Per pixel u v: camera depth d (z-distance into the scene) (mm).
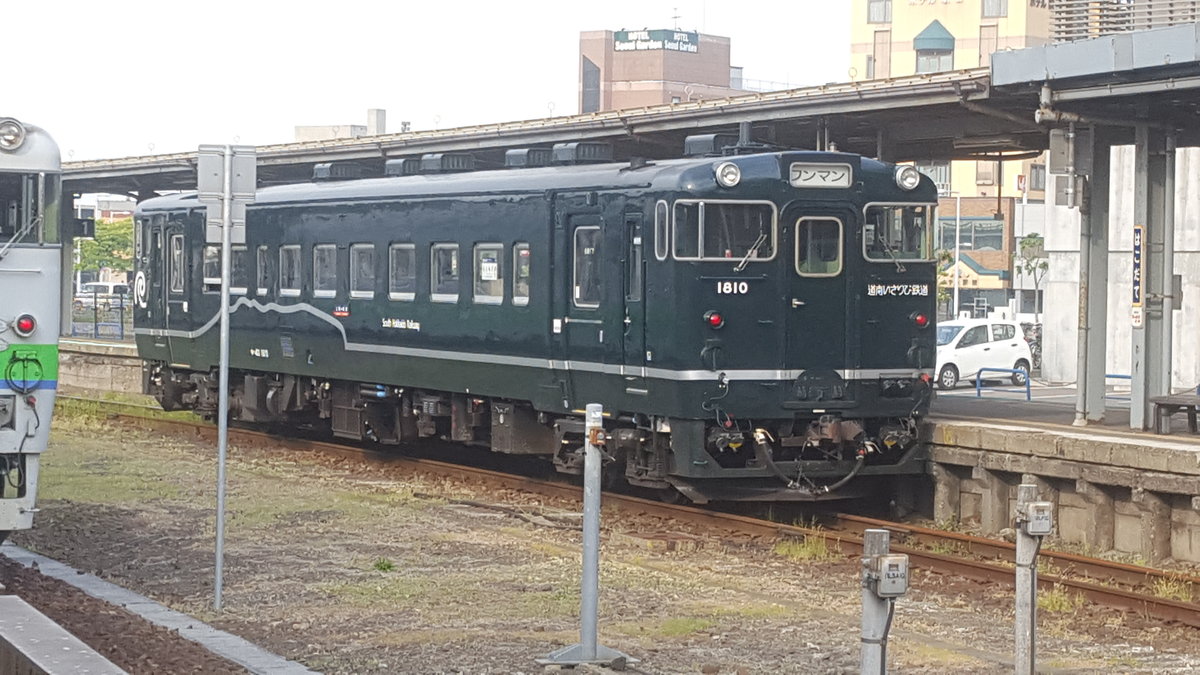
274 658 9836
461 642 10531
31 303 12641
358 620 11289
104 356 35000
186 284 25812
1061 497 15805
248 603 11969
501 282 18766
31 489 12656
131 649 9781
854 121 20406
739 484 16844
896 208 16906
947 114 19578
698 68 119125
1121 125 18234
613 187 16859
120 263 72062
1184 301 31906
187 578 13023
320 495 18094
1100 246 18797
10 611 8461
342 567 13469
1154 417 18109
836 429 16359
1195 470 14039
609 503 17906
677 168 16141
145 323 27141
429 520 16250
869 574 7695
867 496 18016
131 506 16984
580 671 9664
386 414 22438
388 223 20938
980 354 33875
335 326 22156
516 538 15164
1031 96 17812
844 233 16594
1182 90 16078
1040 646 10750
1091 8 17953
